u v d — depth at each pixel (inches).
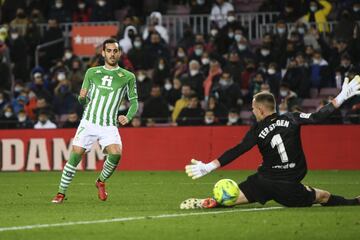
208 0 3139.8
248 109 2728.8
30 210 1342.3
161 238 1016.2
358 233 1046.4
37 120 2731.3
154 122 2642.7
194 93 2576.3
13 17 3331.7
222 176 2223.2
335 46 2738.7
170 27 3201.3
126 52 2935.5
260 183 1279.5
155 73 2807.6
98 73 1482.5
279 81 2684.5
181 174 2332.7
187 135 2508.6
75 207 1390.3
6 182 2090.3
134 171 2492.6
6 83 2997.0
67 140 2541.8
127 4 3297.2
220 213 1243.2
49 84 2928.2
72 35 3046.3
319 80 2741.1
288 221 1149.7
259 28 3097.9
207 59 2822.3
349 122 2476.6
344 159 2416.3
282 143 1262.3
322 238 1010.7
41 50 3134.8
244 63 2787.9
